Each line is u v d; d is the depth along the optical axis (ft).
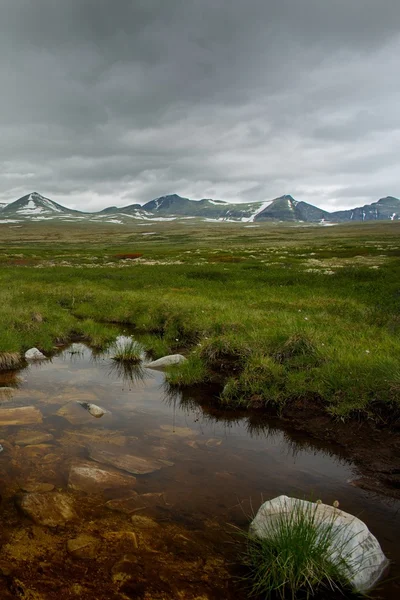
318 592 11.89
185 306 57.47
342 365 28.91
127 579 11.79
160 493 16.62
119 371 36.47
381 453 20.97
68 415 24.82
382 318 49.47
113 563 12.38
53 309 61.93
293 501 14.57
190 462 19.69
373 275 101.24
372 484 18.16
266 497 16.74
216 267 136.98
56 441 21.03
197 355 36.06
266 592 11.75
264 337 36.86
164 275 114.11
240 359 34.06
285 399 27.61
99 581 11.64
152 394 30.22
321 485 17.97
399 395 23.99
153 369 37.04
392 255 177.68
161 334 51.88
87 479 17.24
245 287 89.97
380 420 23.68
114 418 24.97
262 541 13.19
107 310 64.80
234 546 13.48
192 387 31.81
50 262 176.65
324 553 12.29
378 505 16.44
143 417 25.52
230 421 25.68
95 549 12.95
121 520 14.58
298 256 188.14
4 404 26.50
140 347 44.34
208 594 11.50
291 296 74.02
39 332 47.67
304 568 11.94
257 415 26.68
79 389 30.60
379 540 14.15
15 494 15.89
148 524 14.44
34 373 35.06
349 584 11.96
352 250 213.25
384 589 12.03
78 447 20.47
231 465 19.60
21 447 20.08
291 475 18.81
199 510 15.52
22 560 12.25
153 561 12.60
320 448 22.04
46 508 15.01
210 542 13.65
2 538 13.19
